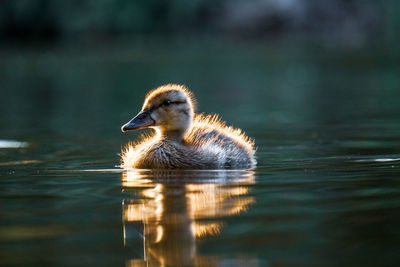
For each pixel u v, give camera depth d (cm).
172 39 5544
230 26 5662
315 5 5594
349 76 3441
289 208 788
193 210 783
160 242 659
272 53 4841
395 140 1448
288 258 606
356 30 5484
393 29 5359
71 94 2830
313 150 1340
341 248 633
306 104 2330
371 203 809
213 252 627
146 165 1156
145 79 3403
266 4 5641
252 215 756
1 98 2678
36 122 1928
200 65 4112
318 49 4988
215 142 1225
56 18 5356
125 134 1669
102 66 4166
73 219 749
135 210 787
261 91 2844
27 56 4756
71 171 1106
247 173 1059
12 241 665
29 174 1073
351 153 1274
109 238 675
